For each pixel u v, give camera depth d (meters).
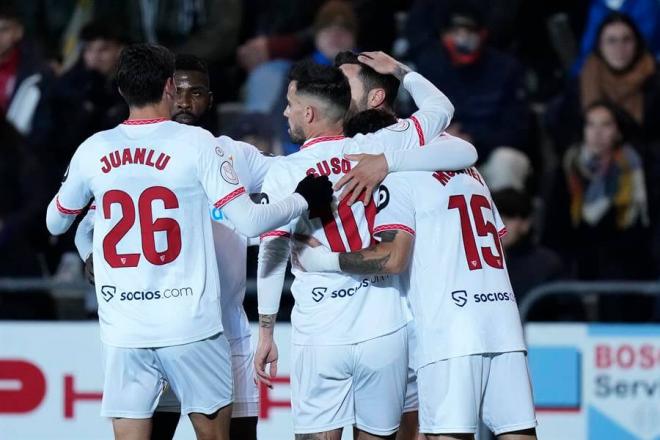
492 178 28.22
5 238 27.34
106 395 17.28
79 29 32.16
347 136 18.19
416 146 17.88
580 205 28.02
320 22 29.53
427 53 29.53
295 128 17.92
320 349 17.45
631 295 26.94
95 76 29.27
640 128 28.30
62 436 24.45
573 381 24.20
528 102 29.80
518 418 17.55
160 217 16.92
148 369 17.22
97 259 17.19
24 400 24.52
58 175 28.73
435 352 17.41
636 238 27.81
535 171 29.44
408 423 18.91
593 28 30.75
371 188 17.27
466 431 17.28
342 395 17.64
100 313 17.28
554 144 29.39
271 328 17.78
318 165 17.55
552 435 24.22
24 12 32.41
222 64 30.50
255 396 19.14
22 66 30.03
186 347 17.02
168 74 17.28
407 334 17.81
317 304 17.48
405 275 17.88
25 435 24.47
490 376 17.66
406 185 17.52
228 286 18.81
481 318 17.41
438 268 17.50
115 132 17.23
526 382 17.67
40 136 28.97
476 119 29.00
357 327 17.39
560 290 23.80
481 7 31.52
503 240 25.97
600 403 24.25
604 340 24.22
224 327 18.81
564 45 32.09
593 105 27.88
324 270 17.31
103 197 17.08
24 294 26.17
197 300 17.06
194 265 17.09
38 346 24.48
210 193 16.92
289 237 17.64
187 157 16.95
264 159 18.92
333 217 17.42
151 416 17.50
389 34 31.47
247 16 31.11
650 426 24.27
